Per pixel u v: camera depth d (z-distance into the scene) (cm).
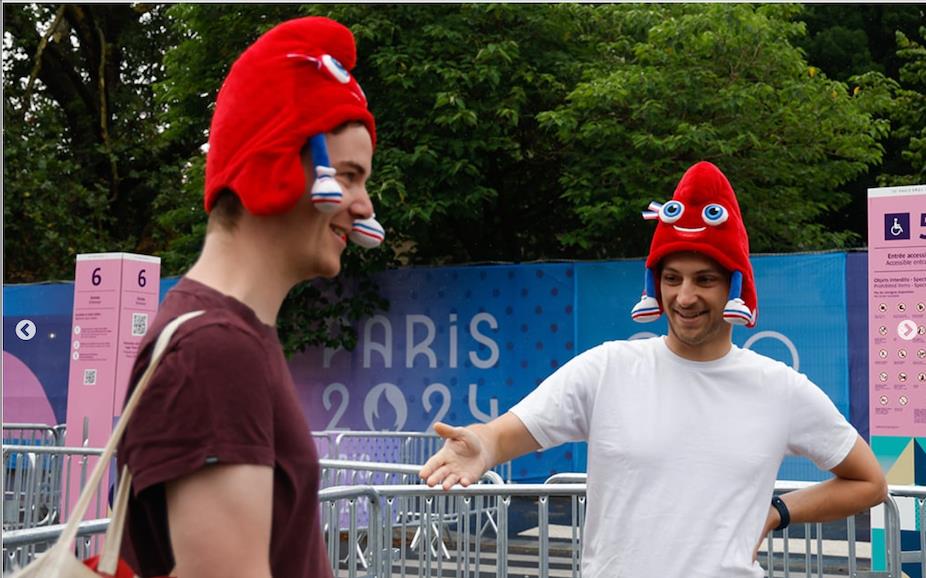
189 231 1816
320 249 167
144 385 149
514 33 1384
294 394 164
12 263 1933
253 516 147
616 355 300
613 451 289
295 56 162
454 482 267
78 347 922
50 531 323
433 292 1243
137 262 926
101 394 909
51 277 1914
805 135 1398
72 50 2178
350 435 966
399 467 651
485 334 1216
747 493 286
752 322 295
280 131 159
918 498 562
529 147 1476
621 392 294
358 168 169
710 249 286
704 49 1335
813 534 872
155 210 2033
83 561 157
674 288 294
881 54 2203
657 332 1144
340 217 169
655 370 296
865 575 546
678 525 281
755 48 1333
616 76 1274
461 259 1582
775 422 292
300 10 1391
